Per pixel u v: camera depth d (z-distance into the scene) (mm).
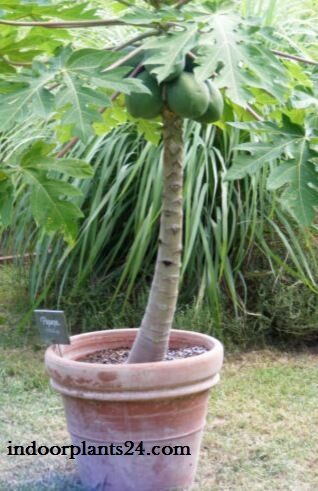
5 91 1779
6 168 2018
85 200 4141
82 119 1617
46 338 2348
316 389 3422
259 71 1673
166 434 2219
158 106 1950
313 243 3994
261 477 2516
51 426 3002
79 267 3934
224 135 3889
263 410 3156
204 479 2502
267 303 3941
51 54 2213
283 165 1817
